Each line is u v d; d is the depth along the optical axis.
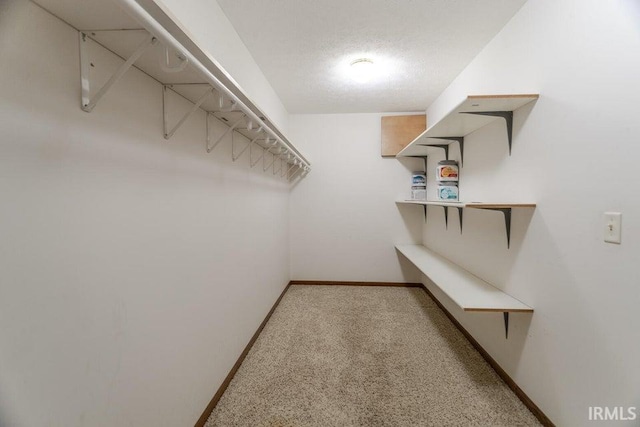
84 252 0.73
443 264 2.44
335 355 1.96
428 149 2.88
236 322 1.79
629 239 0.91
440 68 2.30
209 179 1.44
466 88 2.27
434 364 1.85
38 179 0.62
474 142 2.07
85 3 0.60
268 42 1.93
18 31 0.58
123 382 0.86
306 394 1.57
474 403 1.49
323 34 1.84
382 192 3.50
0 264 0.55
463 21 1.68
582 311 1.10
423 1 1.53
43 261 0.63
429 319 2.56
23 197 0.59
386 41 1.92
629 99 0.91
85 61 0.73
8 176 0.56
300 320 2.54
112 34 0.73
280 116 3.05
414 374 1.75
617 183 0.95
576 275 1.13
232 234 1.73
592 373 1.06
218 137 1.53
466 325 2.22
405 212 3.49
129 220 0.89
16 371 0.58
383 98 2.99
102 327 0.79
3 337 0.56
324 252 3.59
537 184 1.36
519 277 1.51
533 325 1.40
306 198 3.57
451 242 2.54
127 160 0.88
